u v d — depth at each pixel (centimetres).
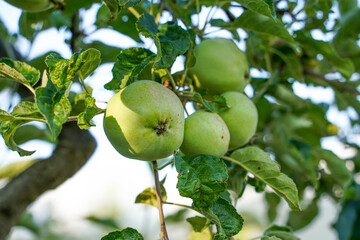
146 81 60
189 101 66
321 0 82
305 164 85
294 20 83
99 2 81
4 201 76
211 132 62
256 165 65
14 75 59
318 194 97
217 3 72
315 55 90
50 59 58
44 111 54
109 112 59
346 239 92
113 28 82
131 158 60
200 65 69
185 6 73
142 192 67
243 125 67
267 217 99
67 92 58
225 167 60
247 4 66
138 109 58
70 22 81
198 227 67
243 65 70
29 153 62
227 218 60
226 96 68
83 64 59
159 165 76
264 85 83
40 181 79
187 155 62
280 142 87
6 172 89
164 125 59
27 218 109
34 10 75
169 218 98
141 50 61
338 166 88
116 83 60
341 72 83
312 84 95
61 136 83
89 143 84
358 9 89
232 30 79
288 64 85
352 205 94
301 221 99
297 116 91
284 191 64
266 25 71
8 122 59
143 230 85
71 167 82
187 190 59
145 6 72
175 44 63
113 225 97
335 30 93
